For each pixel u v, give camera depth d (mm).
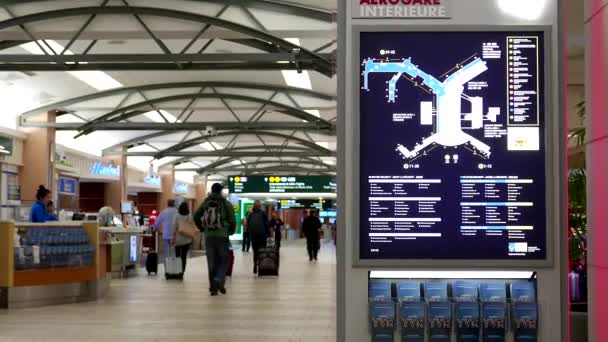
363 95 5648
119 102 29469
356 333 5609
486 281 5629
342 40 5672
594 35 5082
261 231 20031
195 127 30734
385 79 5648
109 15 18844
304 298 13555
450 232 5594
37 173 29688
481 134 5625
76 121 33875
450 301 5594
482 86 5648
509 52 5645
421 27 5629
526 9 5648
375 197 5613
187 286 16297
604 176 4887
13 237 12227
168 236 20328
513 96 5633
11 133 28156
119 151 40719
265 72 26031
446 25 5637
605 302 4891
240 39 20797
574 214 6781
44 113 30203
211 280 14148
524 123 5625
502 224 5598
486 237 5590
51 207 15523
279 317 10789
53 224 12977
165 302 12914
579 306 6992
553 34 5641
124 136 39188
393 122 5633
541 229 5598
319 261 27344
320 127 31469
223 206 14180
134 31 19453
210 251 14195
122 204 32312
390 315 5547
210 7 18469
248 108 30469
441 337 5559
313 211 27875
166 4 18484
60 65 20906
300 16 18188
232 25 18500
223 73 26469
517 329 5559
